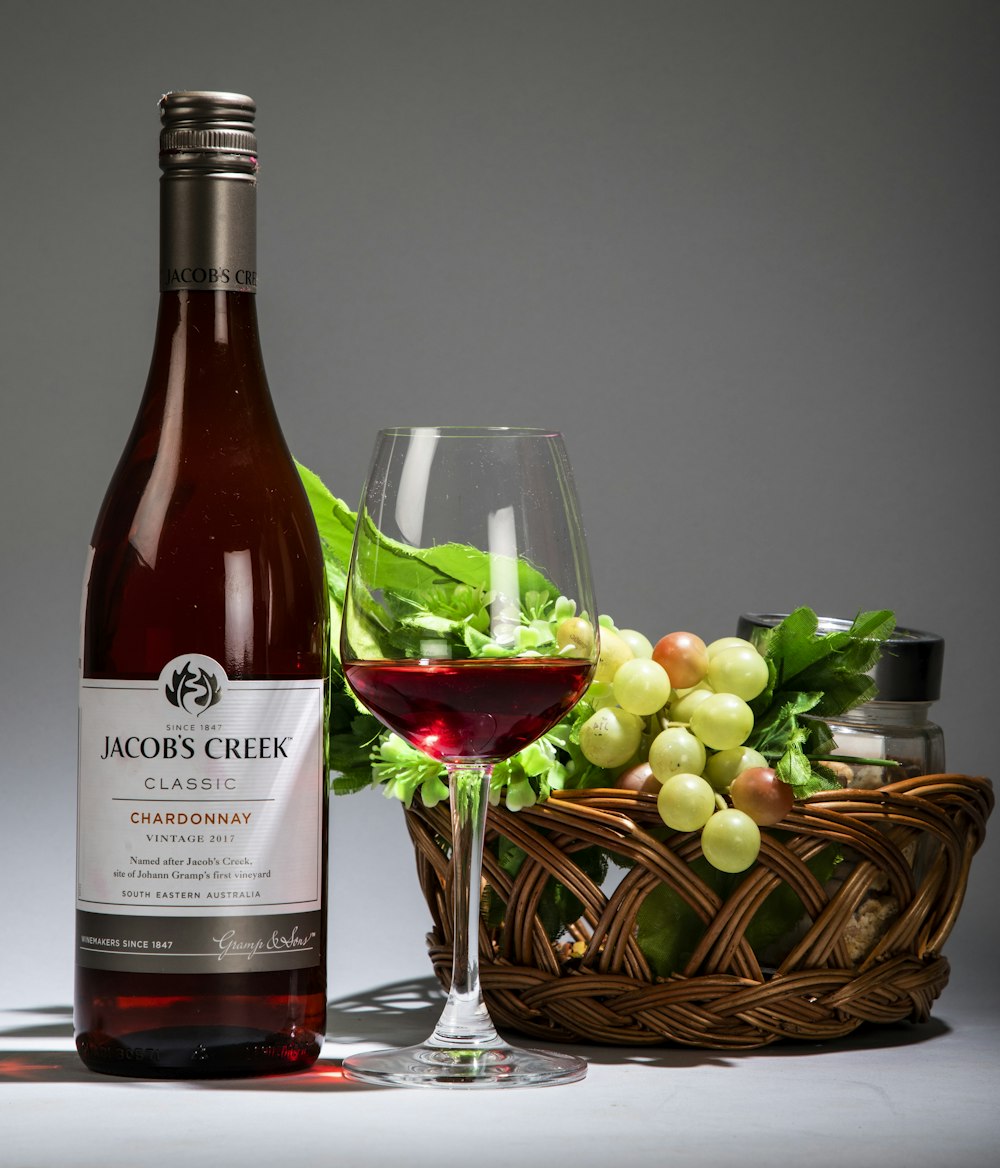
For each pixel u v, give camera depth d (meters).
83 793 1.03
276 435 1.07
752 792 1.03
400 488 1.01
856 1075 1.03
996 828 1.50
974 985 1.22
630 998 1.04
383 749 1.07
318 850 1.03
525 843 1.04
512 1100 0.99
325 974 1.04
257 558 1.04
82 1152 0.93
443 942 1.10
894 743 1.08
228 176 1.04
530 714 1.01
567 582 1.01
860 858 1.05
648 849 1.03
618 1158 0.93
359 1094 1.00
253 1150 0.93
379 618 1.01
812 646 1.06
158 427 1.05
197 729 1.01
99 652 1.04
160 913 1.01
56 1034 1.11
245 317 1.06
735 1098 0.99
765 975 1.06
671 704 1.07
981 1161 0.93
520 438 1.01
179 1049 1.01
